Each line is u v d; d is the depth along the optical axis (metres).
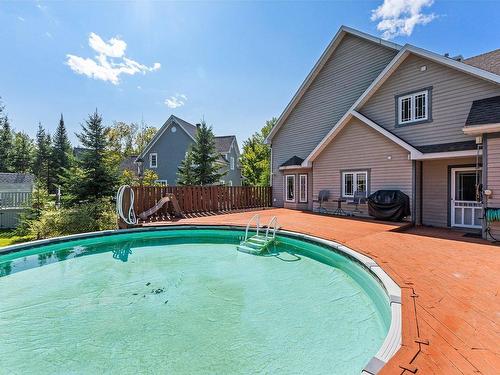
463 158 9.50
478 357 2.52
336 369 3.14
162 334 3.98
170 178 28.33
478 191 7.98
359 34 13.55
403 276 4.59
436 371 2.34
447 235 8.05
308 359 3.34
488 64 9.71
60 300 5.09
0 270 6.61
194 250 8.23
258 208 15.94
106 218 11.50
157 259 7.42
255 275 6.20
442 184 10.12
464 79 9.30
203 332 4.02
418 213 10.40
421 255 5.82
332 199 12.91
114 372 3.23
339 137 12.63
